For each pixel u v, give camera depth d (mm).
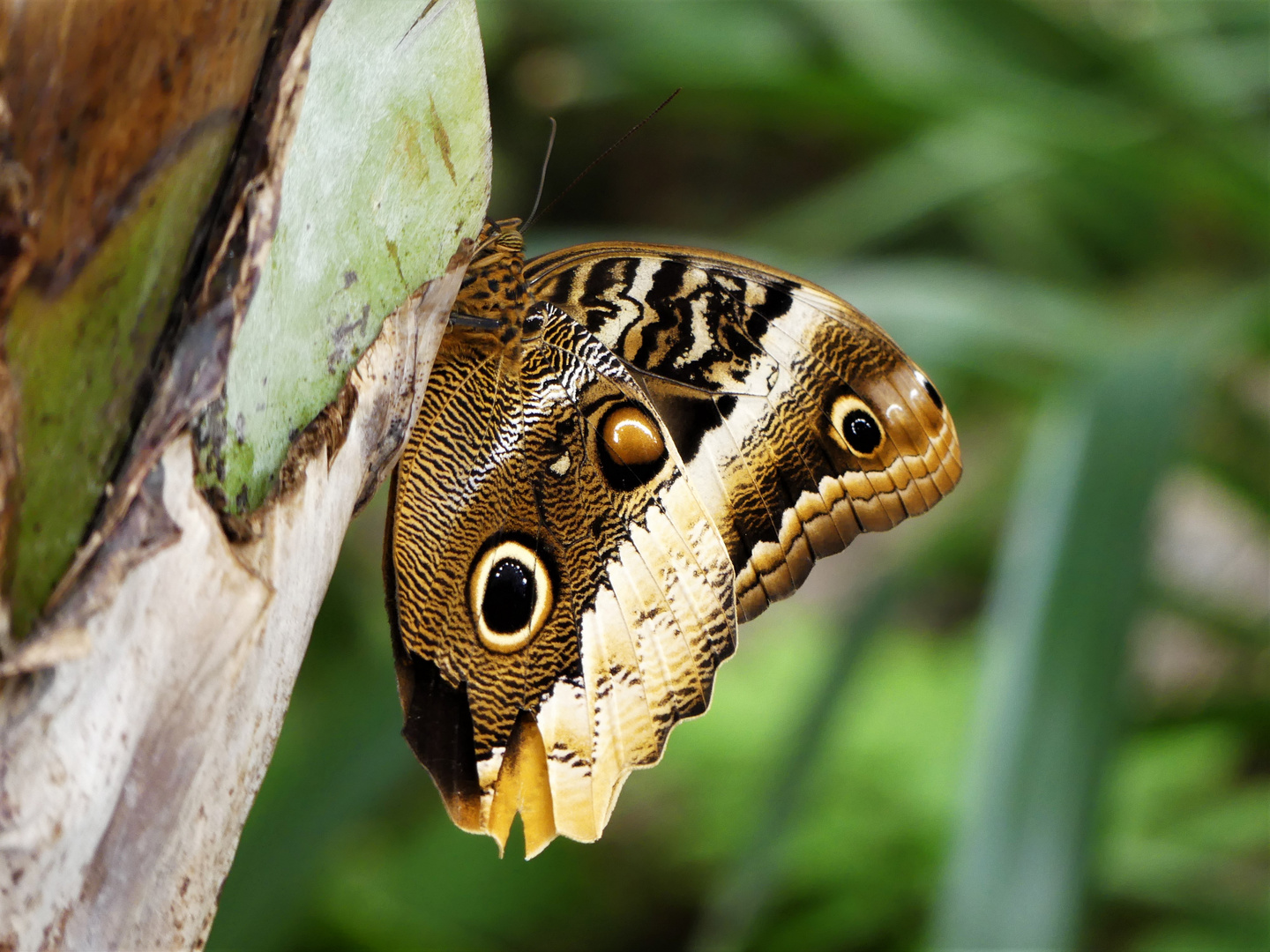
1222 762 1087
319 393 672
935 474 799
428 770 780
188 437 556
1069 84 952
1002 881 780
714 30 932
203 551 566
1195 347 834
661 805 1389
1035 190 1178
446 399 780
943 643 1361
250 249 533
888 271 918
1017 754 788
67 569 527
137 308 527
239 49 532
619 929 1314
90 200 517
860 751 1164
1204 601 951
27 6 490
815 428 800
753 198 2441
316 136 667
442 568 780
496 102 1948
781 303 795
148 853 570
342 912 1167
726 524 799
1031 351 870
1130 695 790
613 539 792
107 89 510
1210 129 935
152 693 556
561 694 788
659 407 795
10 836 517
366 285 702
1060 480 816
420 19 704
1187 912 998
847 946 1070
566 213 2445
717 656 799
